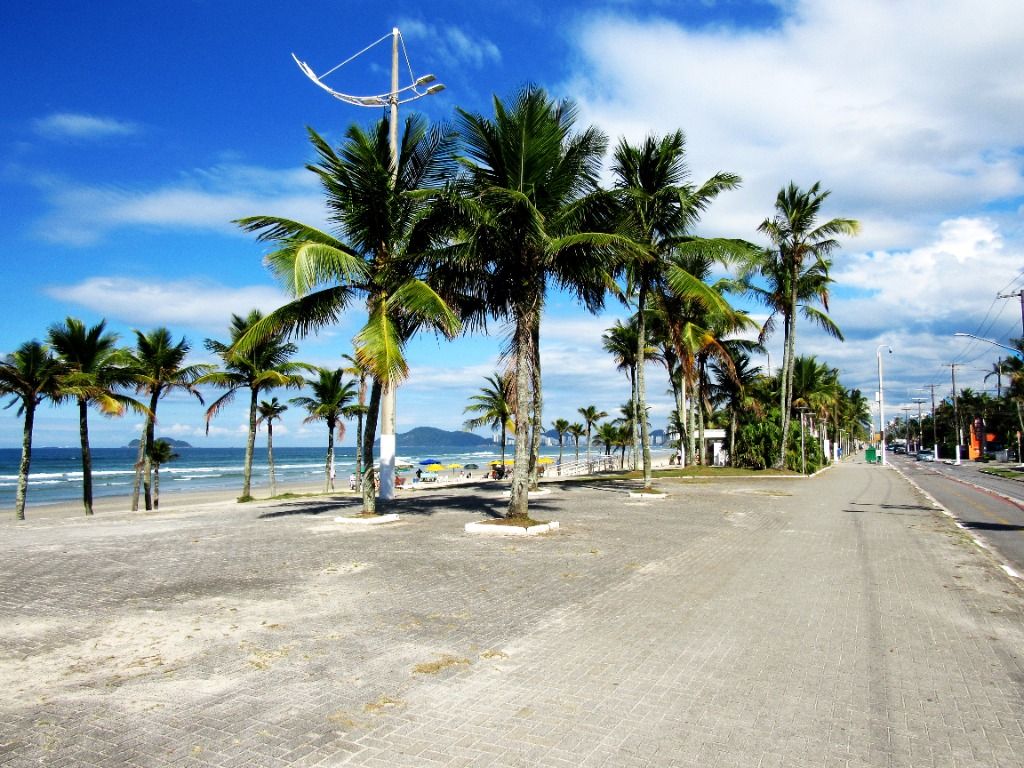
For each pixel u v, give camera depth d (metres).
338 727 4.02
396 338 13.08
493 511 16.19
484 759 3.63
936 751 3.76
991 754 3.73
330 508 18.12
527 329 13.08
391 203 13.91
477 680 4.81
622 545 10.92
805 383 46.50
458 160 13.09
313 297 13.95
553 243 12.18
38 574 8.65
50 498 48.47
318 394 36.12
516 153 12.55
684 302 22.23
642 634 5.95
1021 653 5.52
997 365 64.25
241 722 4.09
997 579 8.52
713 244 18.80
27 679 4.84
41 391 23.05
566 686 4.70
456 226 13.10
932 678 4.93
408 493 23.91
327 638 5.80
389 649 5.50
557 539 11.54
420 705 4.36
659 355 35.38
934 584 8.20
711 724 4.09
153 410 27.47
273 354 28.36
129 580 8.23
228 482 66.81
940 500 22.66
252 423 27.77
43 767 3.53
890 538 12.33
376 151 13.99
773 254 33.50
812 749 3.78
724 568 9.07
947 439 102.12
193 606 6.92
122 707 4.33
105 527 14.37
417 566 9.09
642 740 3.87
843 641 5.80
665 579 8.29
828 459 66.00
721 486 26.09
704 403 41.50
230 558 9.78
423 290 12.27
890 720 4.18
